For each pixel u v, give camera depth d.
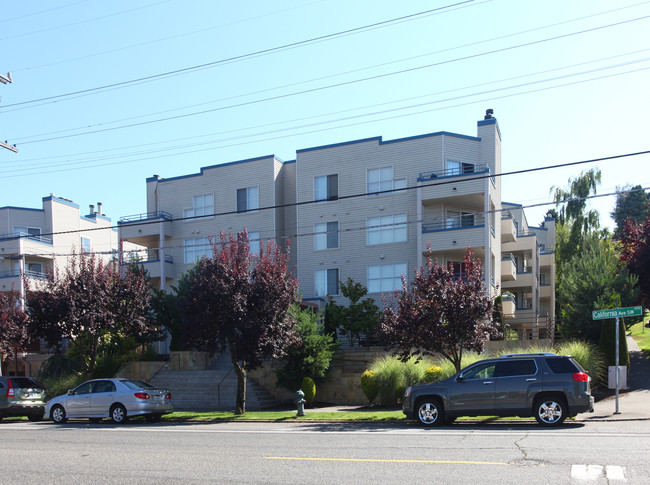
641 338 33.06
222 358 28.27
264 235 33.84
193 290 20.25
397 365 21.42
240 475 9.28
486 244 27.66
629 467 8.95
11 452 12.41
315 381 24.17
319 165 32.88
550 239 47.09
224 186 35.16
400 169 30.94
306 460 10.37
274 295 20.41
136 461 10.88
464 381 15.16
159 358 31.53
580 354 19.95
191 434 15.04
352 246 31.59
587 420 15.20
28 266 40.88
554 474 8.62
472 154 30.88
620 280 24.09
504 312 31.80
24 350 33.44
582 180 43.31
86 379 24.80
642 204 59.03
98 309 23.98
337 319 28.23
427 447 11.35
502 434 12.90
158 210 36.44
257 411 22.08
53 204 41.91
